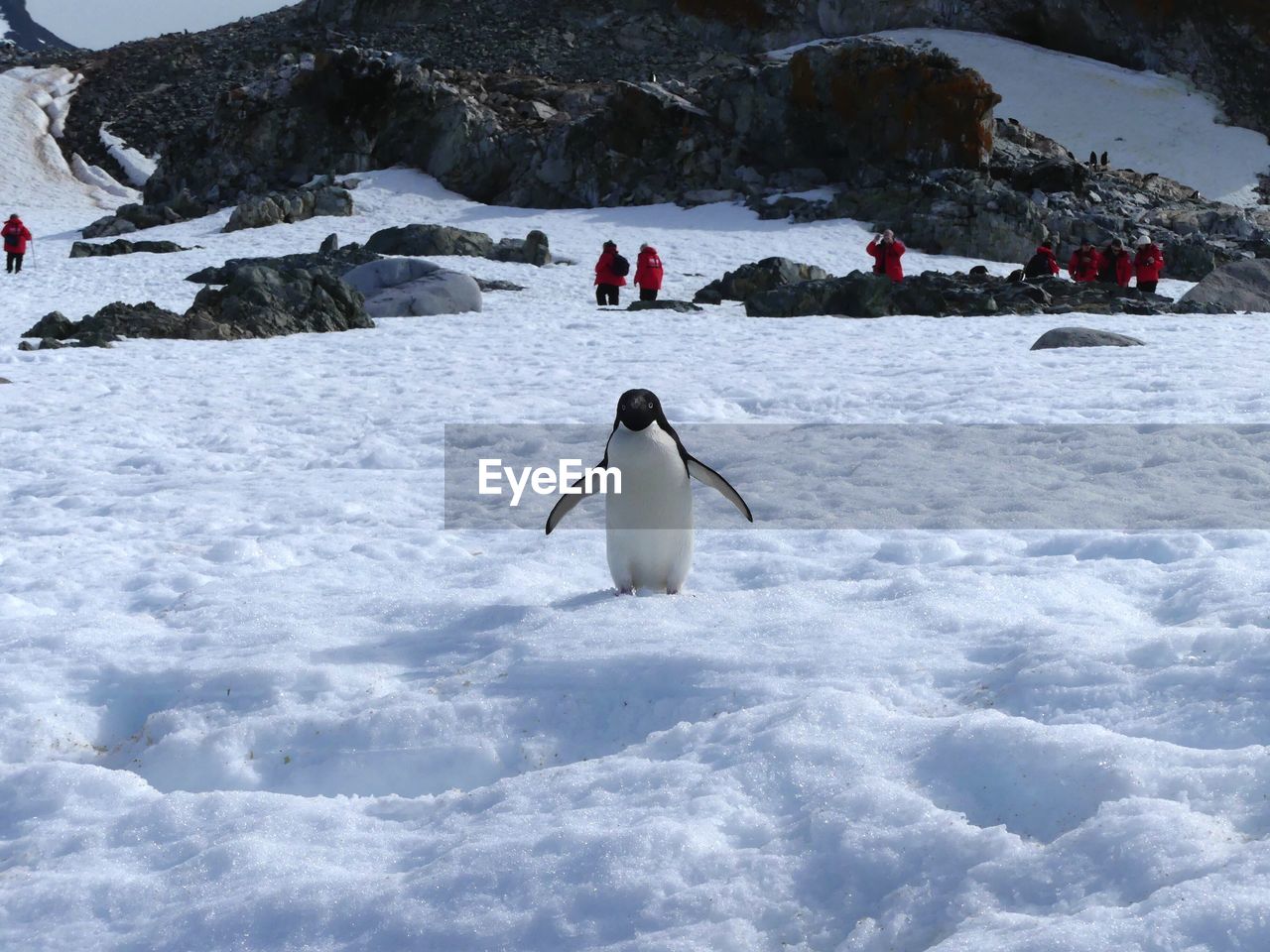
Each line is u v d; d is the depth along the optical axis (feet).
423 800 13.34
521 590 21.30
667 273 116.57
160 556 25.39
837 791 11.79
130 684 17.17
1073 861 9.89
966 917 9.58
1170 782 10.90
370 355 64.69
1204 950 8.40
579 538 26.08
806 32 221.25
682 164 156.15
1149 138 190.19
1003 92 200.54
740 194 152.76
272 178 171.12
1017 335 67.62
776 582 21.22
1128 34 208.44
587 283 109.09
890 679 14.55
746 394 46.39
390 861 12.00
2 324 79.87
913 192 140.26
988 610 17.30
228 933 10.90
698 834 11.25
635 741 14.44
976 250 134.41
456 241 122.01
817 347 63.57
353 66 168.14
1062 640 15.19
